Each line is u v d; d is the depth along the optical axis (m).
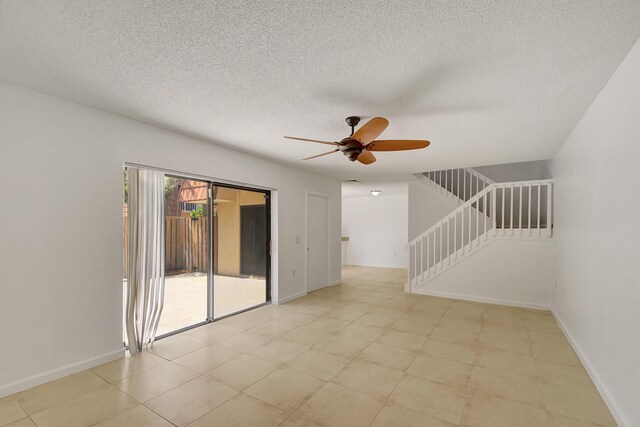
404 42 1.83
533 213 6.58
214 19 1.63
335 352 3.14
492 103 2.71
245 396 2.33
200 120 3.13
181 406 2.20
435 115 2.99
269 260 5.11
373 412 2.14
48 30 1.72
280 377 2.62
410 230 6.95
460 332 3.74
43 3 1.50
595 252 2.58
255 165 4.62
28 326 2.43
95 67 2.13
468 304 5.08
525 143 3.94
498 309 4.77
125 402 2.25
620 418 1.99
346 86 2.40
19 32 1.73
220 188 4.43
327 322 4.11
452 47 1.88
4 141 2.33
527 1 1.48
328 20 1.64
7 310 2.33
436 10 1.55
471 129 3.40
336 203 6.82
